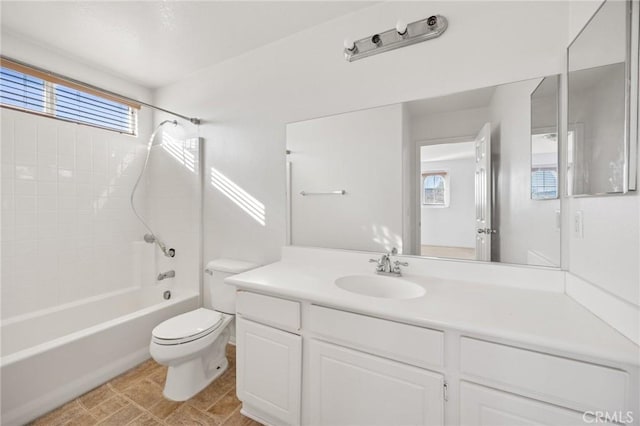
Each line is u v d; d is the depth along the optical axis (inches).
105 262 96.7
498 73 51.7
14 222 76.2
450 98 56.1
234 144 87.0
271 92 78.9
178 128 100.3
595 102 37.0
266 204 81.0
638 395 28.9
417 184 60.1
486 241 53.7
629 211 31.4
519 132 50.3
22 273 77.8
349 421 44.8
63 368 62.1
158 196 105.8
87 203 91.9
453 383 37.4
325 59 69.9
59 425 55.8
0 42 71.7
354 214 67.5
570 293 45.1
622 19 31.4
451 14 55.1
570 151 43.4
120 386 68.2
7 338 72.4
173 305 87.0
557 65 47.2
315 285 51.7
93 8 64.0
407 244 61.4
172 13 65.9
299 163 75.0
